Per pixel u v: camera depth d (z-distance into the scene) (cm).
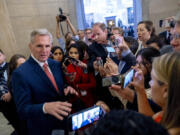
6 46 376
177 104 48
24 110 93
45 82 108
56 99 112
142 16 438
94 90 166
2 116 276
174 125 48
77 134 87
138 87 84
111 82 94
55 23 478
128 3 451
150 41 160
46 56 110
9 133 230
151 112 80
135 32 455
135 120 31
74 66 164
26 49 450
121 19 471
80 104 152
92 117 92
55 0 469
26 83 101
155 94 59
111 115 34
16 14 425
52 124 112
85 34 387
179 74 49
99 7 482
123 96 96
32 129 116
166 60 54
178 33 92
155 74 57
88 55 196
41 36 106
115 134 29
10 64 154
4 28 370
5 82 183
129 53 135
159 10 393
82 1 486
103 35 171
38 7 450
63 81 127
